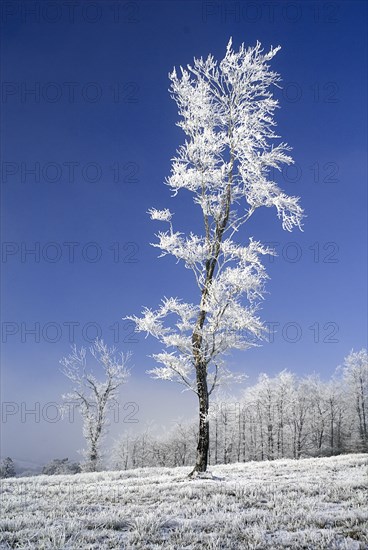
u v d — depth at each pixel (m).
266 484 14.76
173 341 18.91
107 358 40.56
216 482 16.17
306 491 12.48
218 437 73.88
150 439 87.19
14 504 12.28
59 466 56.03
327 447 66.25
